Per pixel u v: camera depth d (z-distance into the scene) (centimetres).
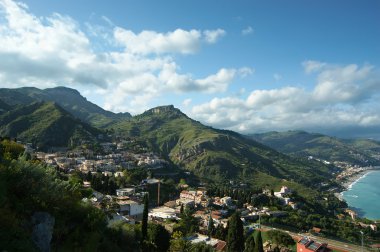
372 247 13038
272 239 11656
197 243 7562
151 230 6244
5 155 2898
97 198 10381
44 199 2517
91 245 2795
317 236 13862
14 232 1934
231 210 16825
